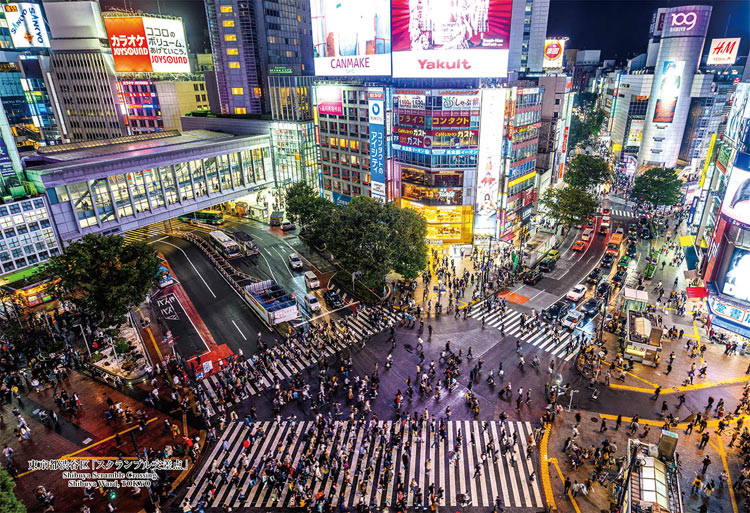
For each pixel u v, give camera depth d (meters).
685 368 51.59
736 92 67.38
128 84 132.62
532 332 59.19
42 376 51.25
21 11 134.88
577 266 79.81
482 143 78.88
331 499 36.06
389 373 51.28
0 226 63.69
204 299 69.88
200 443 42.12
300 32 144.88
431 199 83.19
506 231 87.25
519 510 35.19
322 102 101.19
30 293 65.94
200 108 139.88
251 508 35.69
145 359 54.84
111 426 44.16
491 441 40.00
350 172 100.88
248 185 106.12
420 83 88.19
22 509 27.94
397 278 75.94
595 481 37.53
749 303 52.44
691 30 114.19
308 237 84.19
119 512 35.22
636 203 111.69
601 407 45.84
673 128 124.12
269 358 53.50
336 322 62.16
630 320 56.72
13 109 147.38
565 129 114.62
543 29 131.38
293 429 43.59
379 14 82.56
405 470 38.94
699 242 74.38
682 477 37.41
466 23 74.38
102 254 52.25
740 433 41.66
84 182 74.31
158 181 87.06
